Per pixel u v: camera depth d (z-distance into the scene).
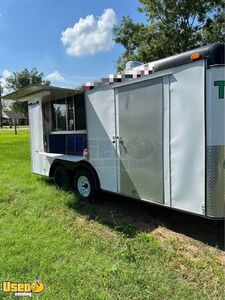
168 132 4.24
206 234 4.41
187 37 17.17
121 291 3.04
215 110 3.70
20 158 12.19
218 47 3.65
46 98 7.18
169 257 3.72
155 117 4.42
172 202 4.29
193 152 3.94
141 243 4.09
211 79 3.67
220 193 3.78
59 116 6.96
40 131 7.55
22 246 3.99
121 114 5.04
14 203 6.00
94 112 5.68
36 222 4.91
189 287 3.12
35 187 7.20
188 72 3.90
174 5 16.94
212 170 3.76
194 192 3.97
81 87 5.96
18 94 6.56
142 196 4.80
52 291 3.04
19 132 34.97
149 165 4.60
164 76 4.22
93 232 4.53
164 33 17.47
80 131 6.20
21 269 3.44
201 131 3.81
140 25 19.05
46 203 5.91
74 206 5.76
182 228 4.65
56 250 3.89
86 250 3.93
